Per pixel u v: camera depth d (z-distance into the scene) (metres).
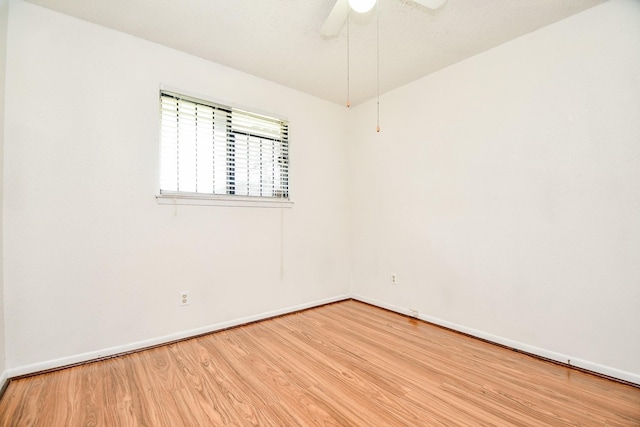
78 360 1.87
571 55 1.87
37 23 1.76
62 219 1.83
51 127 1.80
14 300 1.68
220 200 2.46
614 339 1.72
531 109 2.04
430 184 2.65
